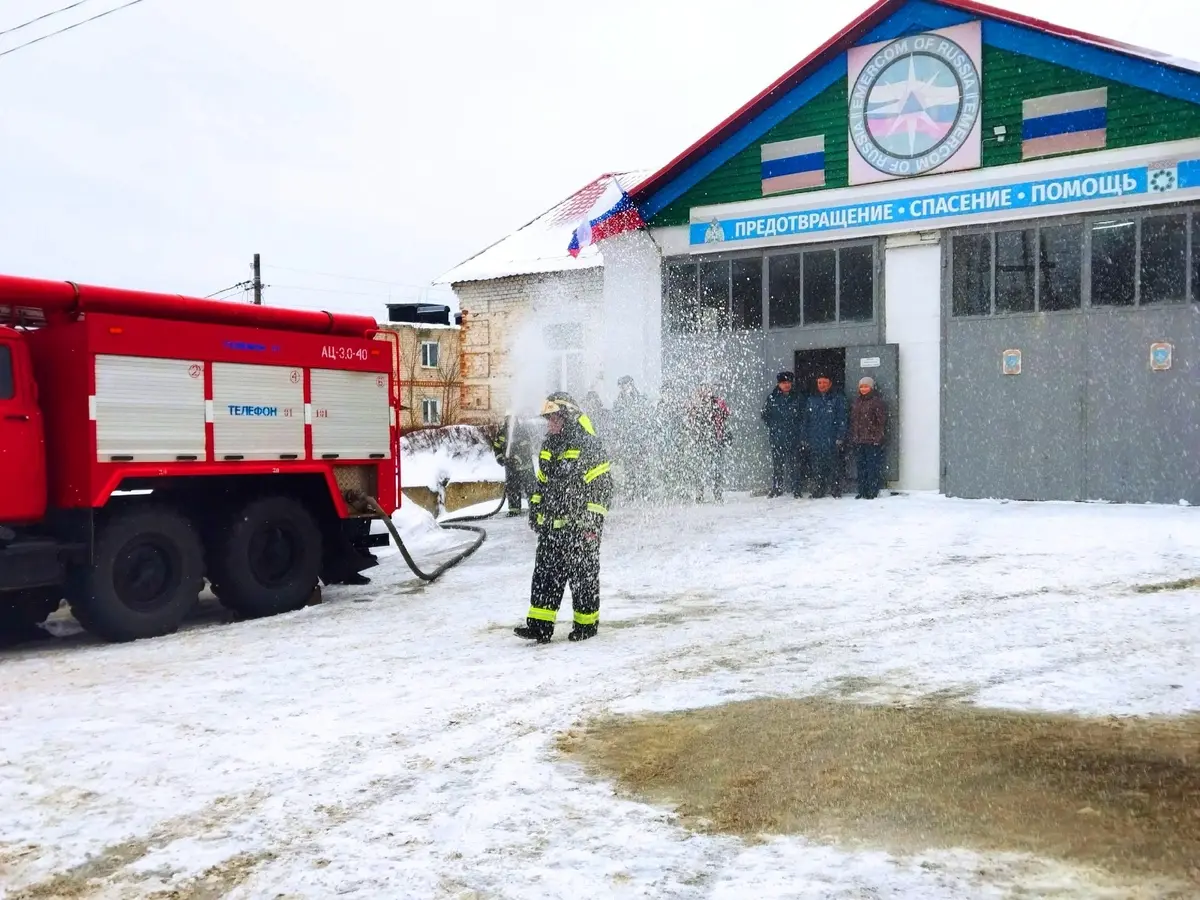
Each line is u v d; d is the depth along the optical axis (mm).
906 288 14938
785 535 12148
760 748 5000
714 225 16406
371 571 12070
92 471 8203
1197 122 12812
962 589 8945
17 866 3984
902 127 14852
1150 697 5508
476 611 9117
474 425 24312
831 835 3924
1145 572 9188
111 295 8477
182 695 6465
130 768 5051
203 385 9016
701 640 7504
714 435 15344
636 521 13758
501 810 4355
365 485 10547
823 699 5797
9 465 8055
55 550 8062
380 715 5840
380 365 10641
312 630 8633
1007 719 5242
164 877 3840
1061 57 13633
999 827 3902
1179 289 13000
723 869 3680
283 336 9695
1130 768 4445
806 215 15617
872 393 14609
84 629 9203
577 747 5168
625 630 7949
